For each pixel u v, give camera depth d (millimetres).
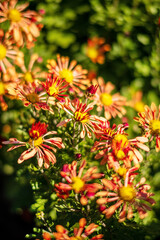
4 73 477
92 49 760
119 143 402
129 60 735
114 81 750
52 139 430
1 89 458
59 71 503
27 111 521
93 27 751
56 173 450
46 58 724
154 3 737
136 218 449
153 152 502
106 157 406
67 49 766
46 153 420
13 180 592
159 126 447
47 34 752
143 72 711
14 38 471
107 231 425
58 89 445
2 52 472
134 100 724
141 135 457
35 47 716
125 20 707
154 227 437
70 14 757
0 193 646
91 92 453
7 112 594
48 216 454
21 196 557
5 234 625
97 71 756
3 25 620
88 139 489
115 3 747
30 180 464
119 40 708
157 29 710
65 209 426
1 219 648
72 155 458
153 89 740
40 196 456
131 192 394
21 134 517
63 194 388
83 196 383
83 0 766
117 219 419
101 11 718
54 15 761
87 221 426
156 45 713
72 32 758
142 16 726
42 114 505
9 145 548
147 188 409
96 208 417
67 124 482
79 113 435
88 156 487
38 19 492
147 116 453
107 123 434
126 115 695
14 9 481
